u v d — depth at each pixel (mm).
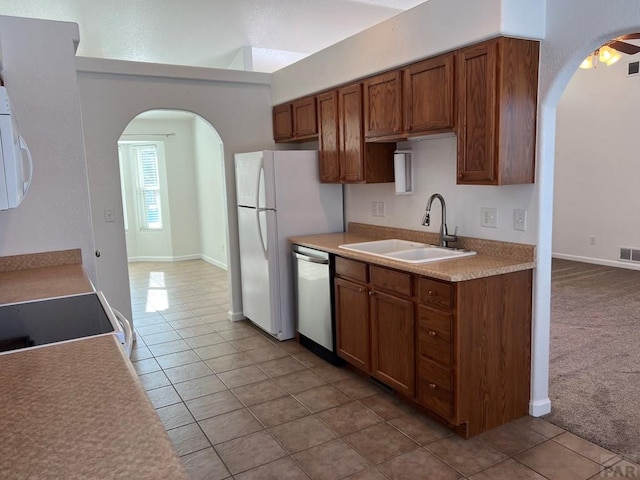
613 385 3059
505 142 2447
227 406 2953
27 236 2561
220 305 5367
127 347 1543
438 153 3209
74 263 2670
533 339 2674
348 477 2229
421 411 2822
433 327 2551
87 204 2676
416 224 3480
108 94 3953
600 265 6680
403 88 3020
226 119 4484
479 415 2553
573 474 2199
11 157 1640
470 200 3004
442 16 2662
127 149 8172
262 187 3953
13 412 967
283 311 4078
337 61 3613
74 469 760
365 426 2676
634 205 6281
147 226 8367
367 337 3107
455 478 2197
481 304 2473
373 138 3328
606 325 4203
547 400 2752
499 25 2342
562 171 7043
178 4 4137
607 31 2221
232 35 4898
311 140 4453
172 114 7391
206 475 2275
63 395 1045
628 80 6141
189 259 8438
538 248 2607
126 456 796
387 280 2861
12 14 4039
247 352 3859
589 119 6617
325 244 3551
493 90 2420
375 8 4367
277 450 2465
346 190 4223
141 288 6316
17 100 2482
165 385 3277
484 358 2523
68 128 2600
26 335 1482
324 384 3229
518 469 2250
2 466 772
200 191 8164
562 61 2412
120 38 4770
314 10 4402
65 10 4059
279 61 5961
